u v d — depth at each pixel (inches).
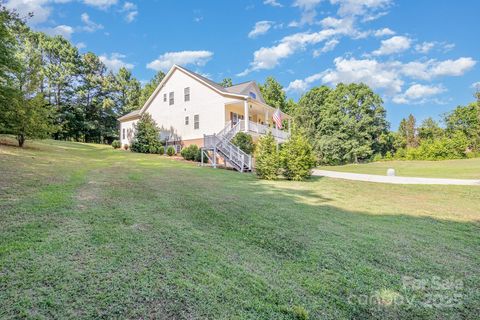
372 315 101.8
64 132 1440.7
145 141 911.7
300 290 116.2
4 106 546.3
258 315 97.6
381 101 1563.7
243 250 154.9
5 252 129.1
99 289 106.0
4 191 240.1
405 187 441.1
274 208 257.9
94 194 260.5
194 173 484.4
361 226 215.3
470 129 1529.3
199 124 896.3
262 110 1001.5
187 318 93.2
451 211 280.8
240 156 629.9
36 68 649.0
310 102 1588.3
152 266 127.4
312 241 175.0
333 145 1433.3
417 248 171.2
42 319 88.0
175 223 192.4
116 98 1708.9
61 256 130.0
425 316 102.7
